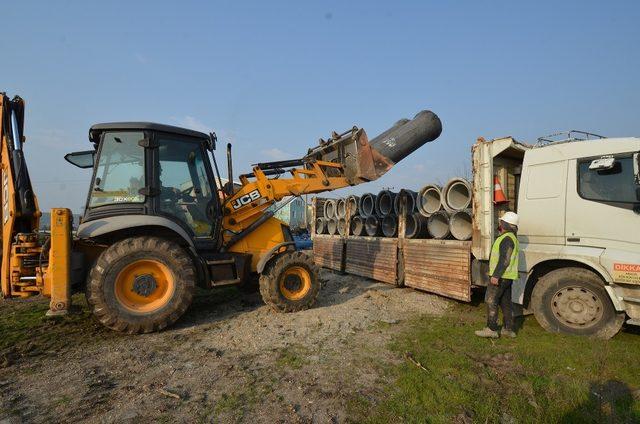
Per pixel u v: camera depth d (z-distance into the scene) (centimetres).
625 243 436
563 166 492
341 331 476
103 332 475
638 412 279
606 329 445
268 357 391
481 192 566
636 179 426
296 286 575
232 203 573
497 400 298
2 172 498
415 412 279
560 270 477
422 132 654
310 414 277
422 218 695
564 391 307
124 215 485
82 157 577
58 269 441
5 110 502
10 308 596
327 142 651
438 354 393
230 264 542
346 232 920
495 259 449
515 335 456
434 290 646
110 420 270
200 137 543
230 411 282
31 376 345
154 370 358
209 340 445
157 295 482
